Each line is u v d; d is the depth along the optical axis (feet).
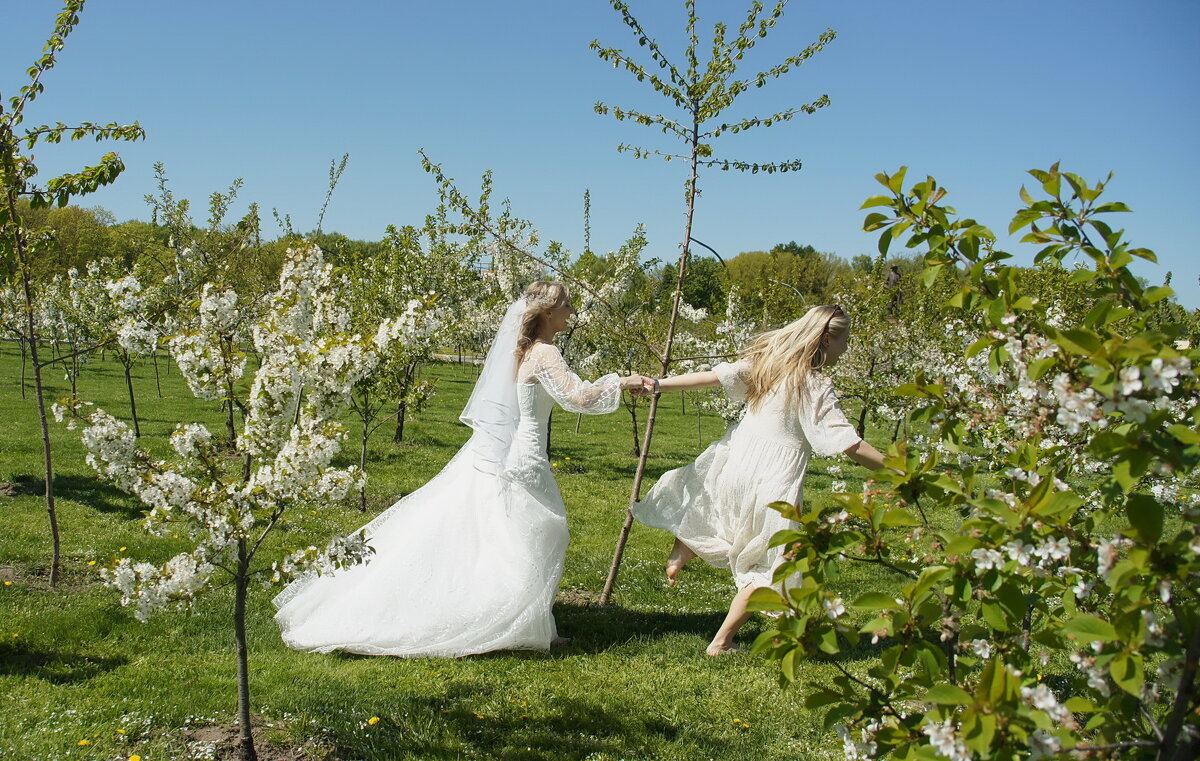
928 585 6.46
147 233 57.98
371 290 43.83
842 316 15.25
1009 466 8.20
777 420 15.43
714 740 12.77
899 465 7.23
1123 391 5.35
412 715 12.85
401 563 16.19
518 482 16.34
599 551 24.93
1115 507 6.73
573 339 45.91
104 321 45.91
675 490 17.16
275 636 16.16
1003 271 6.86
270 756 11.32
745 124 18.03
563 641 16.74
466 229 19.16
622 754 12.18
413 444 43.24
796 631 6.87
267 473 10.74
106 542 21.98
